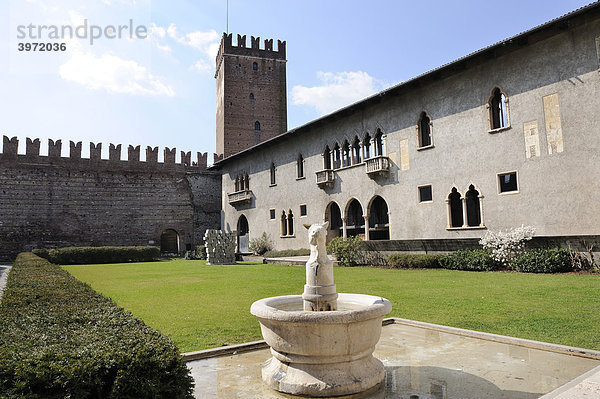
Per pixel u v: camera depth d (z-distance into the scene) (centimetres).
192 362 634
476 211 2127
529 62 1886
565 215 1728
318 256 580
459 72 2164
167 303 1198
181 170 4844
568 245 1652
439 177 2238
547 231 1783
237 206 4244
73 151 4356
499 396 482
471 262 1848
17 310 595
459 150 2147
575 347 632
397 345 700
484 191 2027
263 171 3828
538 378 532
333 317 480
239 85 5662
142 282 1825
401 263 2103
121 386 348
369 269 2108
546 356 620
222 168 4731
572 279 1381
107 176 4472
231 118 5553
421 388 513
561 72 1770
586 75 1694
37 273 1252
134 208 4547
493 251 1789
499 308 963
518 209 1889
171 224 4694
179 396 378
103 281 1894
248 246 3925
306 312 496
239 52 5712
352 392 494
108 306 632
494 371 563
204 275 2123
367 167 2608
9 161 4088
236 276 2009
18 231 4038
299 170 3350
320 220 3084
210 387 531
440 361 612
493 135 2003
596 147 1650
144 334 445
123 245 4438
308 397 490
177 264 3284
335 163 2991
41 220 4134
